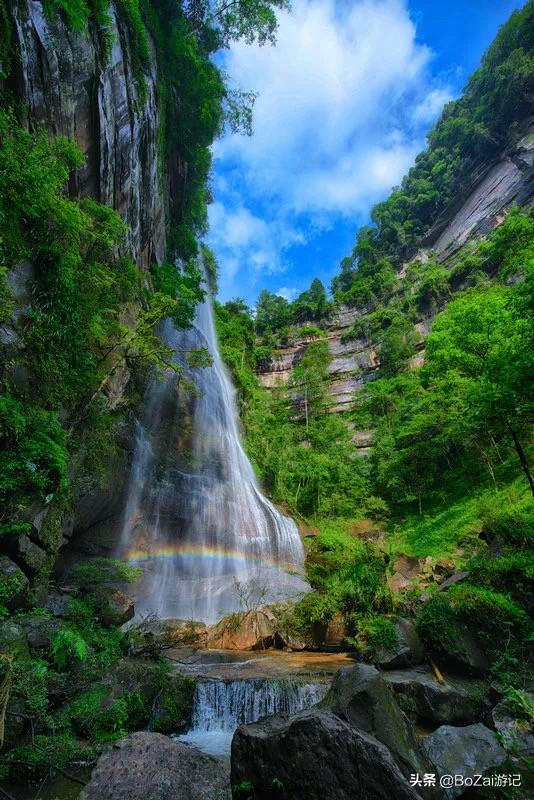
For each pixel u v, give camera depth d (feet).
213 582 62.18
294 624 40.32
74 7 41.93
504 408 32.48
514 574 30.12
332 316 221.25
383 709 17.01
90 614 32.14
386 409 144.97
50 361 34.73
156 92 65.51
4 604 25.13
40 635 23.97
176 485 68.39
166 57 72.64
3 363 29.66
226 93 85.05
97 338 42.04
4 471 26.96
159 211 72.28
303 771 14.28
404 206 259.39
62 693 22.26
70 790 17.60
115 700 23.70
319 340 200.23
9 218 30.14
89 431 42.98
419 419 101.50
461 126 234.79
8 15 35.42
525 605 28.35
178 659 34.19
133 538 58.39
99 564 41.78
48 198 31.89
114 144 50.85
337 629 38.47
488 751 18.08
